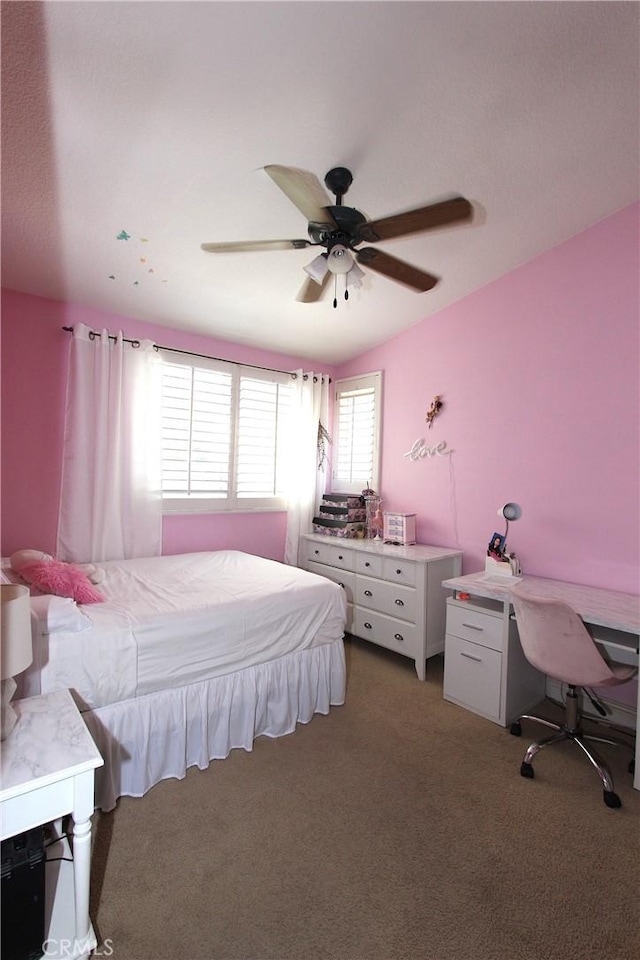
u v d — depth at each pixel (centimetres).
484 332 307
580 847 158
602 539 249
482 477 309
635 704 239
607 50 152
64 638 164
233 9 128
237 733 211
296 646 229
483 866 149
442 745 218
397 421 370
